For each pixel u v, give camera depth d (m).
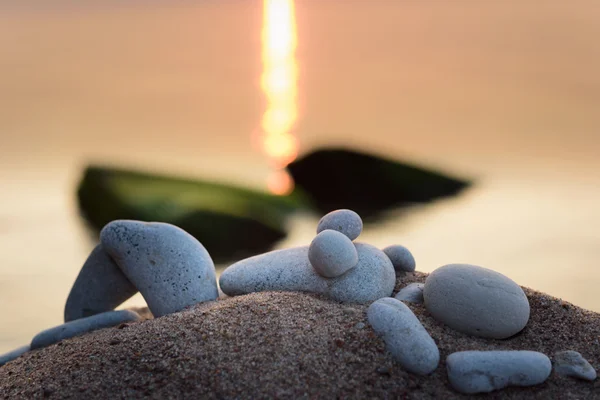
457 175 0.95
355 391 0.30
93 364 0.32
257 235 0.75
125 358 0.32
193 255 0.39
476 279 0.34
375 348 0.32
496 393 0.31
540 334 0.34
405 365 0.31
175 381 0.30
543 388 0.31
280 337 0.32
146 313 0.43
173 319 0.34
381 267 0.37
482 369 0.31
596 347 0.33
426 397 0.30
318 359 0.31
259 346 0.32
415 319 0.33
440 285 0.34
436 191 0.91
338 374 0.31
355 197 0.94
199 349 0.32
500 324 0.33
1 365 0.38
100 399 0.30
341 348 0.32
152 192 0.80
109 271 0.41
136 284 0.39
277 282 0.38
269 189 0.88
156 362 0.31
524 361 0.31
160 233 0.39
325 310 0.34
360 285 0.36
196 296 0.38
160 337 0.33
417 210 0.86
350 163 0.94
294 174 0.97
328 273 0.36
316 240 0.36
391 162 0.94
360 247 0.38
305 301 0.35
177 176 0.86
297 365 0.31
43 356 0.34
